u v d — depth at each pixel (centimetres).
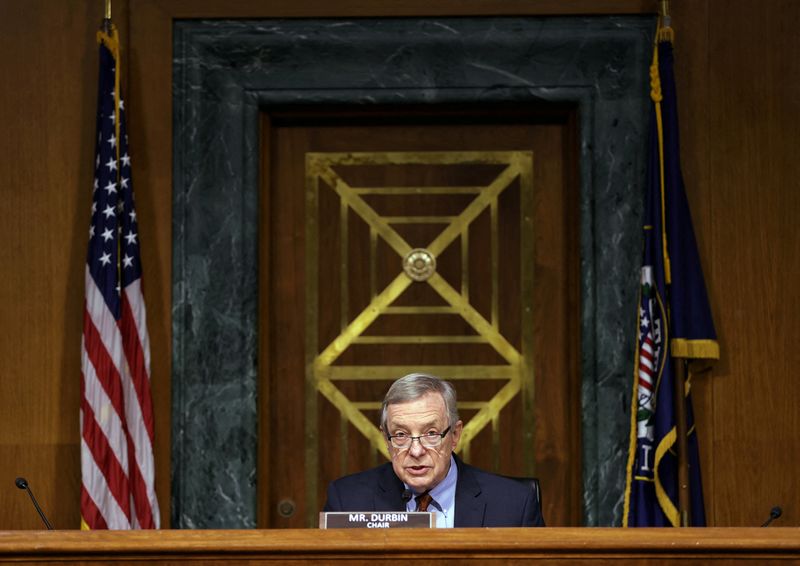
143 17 515
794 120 510
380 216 538
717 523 497
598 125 510
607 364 503
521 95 512
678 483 473
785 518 498
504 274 535
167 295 507
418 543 221
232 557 224
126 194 484
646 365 478
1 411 502
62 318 506
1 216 510
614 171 509
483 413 530
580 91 512
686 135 510
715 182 509
